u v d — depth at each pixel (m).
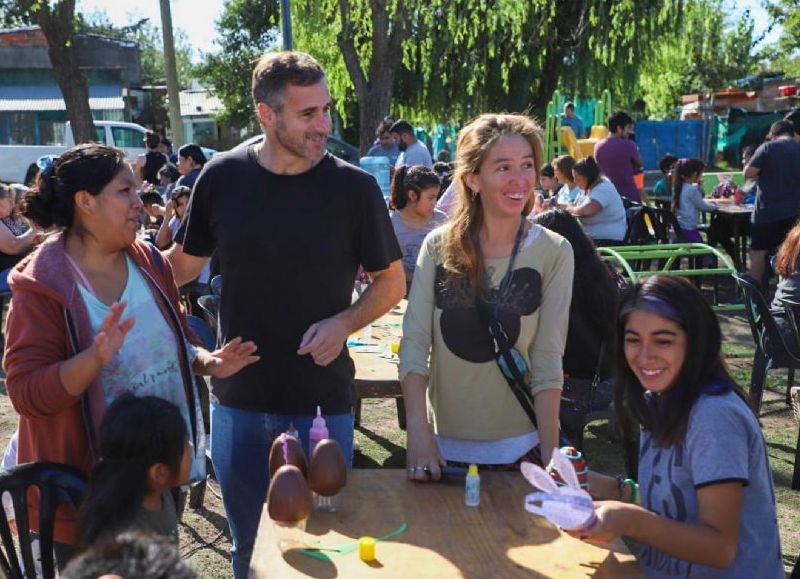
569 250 2.68
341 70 16.17
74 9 16.73
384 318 5.28
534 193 2.68
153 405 2.30
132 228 2.52
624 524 1.90
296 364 2.75
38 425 2.51
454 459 2.71
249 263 2.72
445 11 15.12
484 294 2.64
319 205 2.70
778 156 8.38
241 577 2.93
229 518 2.94
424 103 20.91
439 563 2.01
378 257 2.79
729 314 8.85
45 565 2.45
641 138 28.73
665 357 2.01
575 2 17.80
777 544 2.05
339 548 2.06
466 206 2.69
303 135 2.61
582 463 2.25
